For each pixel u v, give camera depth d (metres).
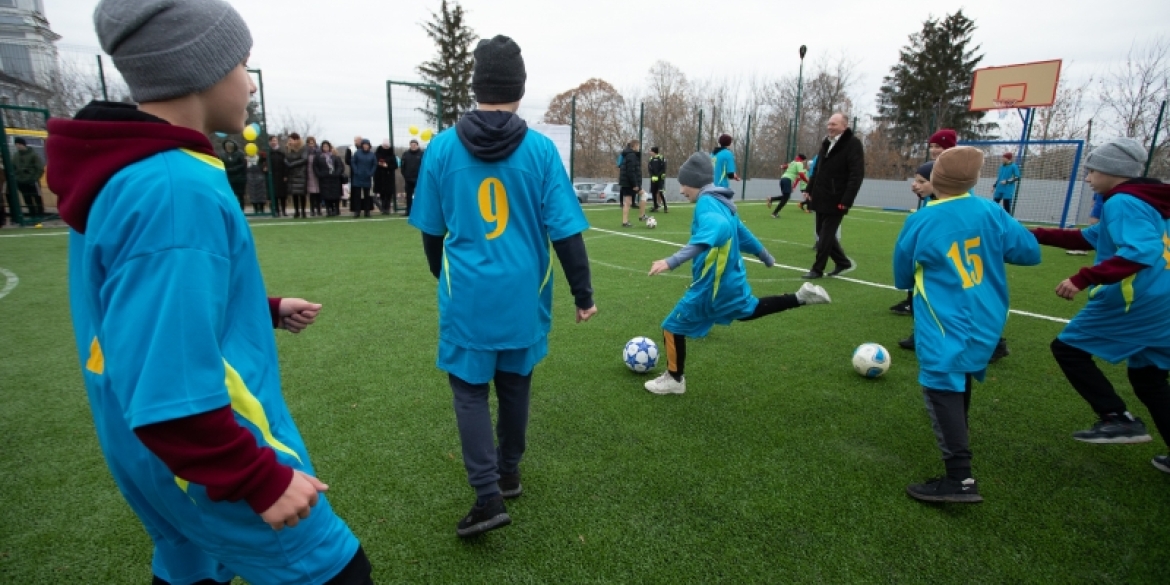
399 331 4.75
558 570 2.08
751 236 3.49
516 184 2.02
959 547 2.24
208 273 0.95
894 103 39.69
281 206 13.97
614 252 8.91
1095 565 2.15
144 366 0.88
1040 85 14.82
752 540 2.26
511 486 2.46
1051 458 2.93
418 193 2.13
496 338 2.06
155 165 0.94
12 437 2.94
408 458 2.79
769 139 31.11
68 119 0.99
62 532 2.22
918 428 3.21
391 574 2.04
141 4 0.98
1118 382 3.97
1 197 11.16
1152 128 18.30
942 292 2.54
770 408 3.44
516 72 2.03
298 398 3.45
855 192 6.84
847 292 6.49
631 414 3.33
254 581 1.13
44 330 4.67
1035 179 15.50
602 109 35.75
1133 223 2.62
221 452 0.92
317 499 1.08
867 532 2.32
